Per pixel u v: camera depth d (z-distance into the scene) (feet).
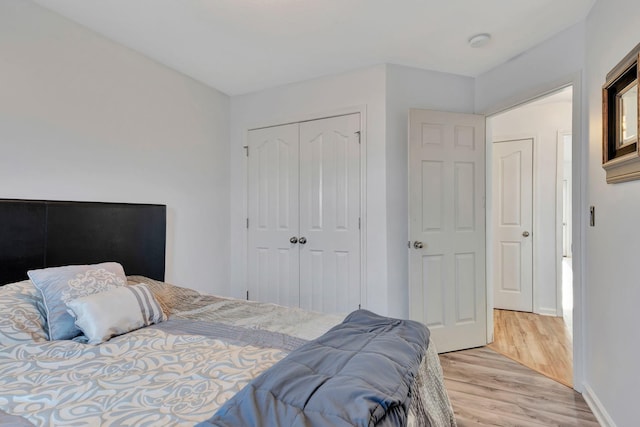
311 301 10.14
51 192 6.59
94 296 4.99
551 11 6.72
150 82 8.63
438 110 9.55
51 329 4.82
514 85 8.73
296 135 10.36
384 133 9.06
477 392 7.25
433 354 4.95
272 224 10.79
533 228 13.07
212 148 10.65
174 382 3.41
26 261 6.01
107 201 7.59
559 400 6.91
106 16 6.82
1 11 5.87
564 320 12.18
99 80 7.45
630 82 4.90
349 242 9.58
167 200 9.09
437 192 9.27
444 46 8.17
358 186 9.44
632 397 5.06
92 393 3.21
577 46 7.13
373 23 7.18
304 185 10.26
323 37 7.74
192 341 4.54
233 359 3.92
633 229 4.99
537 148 13.00
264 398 2.90
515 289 13.35
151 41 7.83
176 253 9.35
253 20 7.04
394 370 3.51
